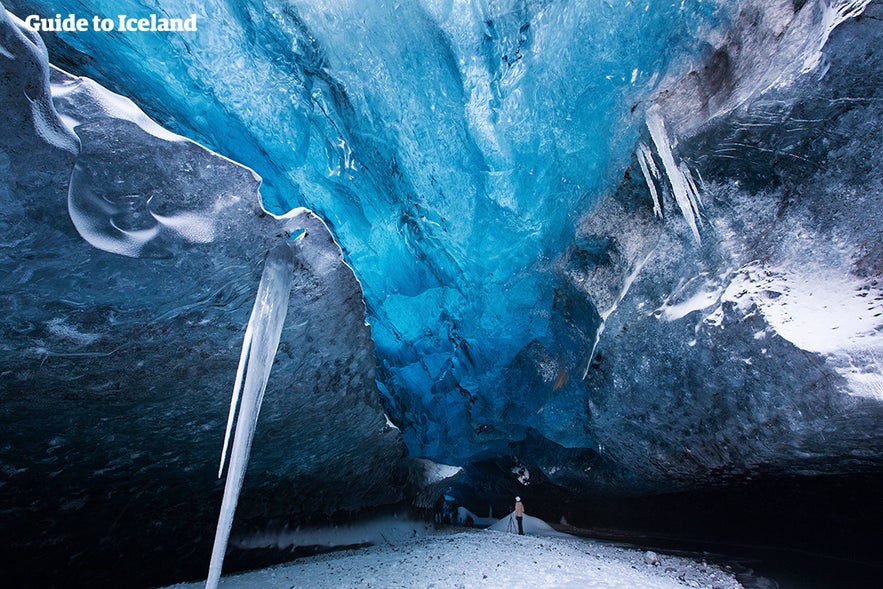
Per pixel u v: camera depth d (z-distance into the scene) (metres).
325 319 5.23
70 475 4.41
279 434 6.11
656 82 8.11
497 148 9.74
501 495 17.34
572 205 10.00
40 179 2.85
